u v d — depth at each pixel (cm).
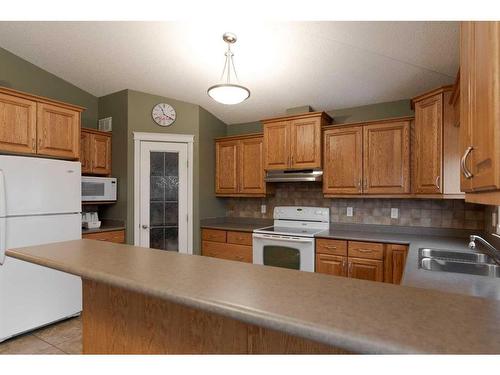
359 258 291
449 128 231
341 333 54
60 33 275
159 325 115
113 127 381
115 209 376
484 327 56
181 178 392
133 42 282
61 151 292
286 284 80
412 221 318
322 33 238
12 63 311
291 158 356
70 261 103
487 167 74
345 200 359
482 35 78
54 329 276
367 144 317
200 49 282
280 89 335
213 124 429
